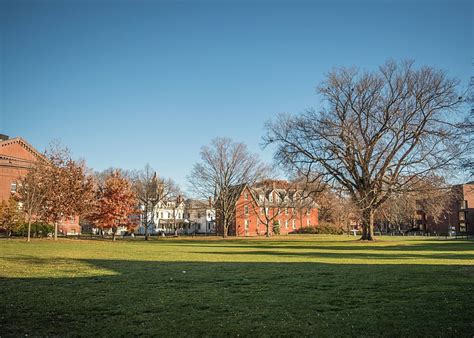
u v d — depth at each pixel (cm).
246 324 868
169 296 1129
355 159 4416
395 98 4203
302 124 4388
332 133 4238
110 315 939
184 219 10781
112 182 5338
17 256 2250
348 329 835
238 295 1144
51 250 2767
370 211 4575
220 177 6975
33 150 6444
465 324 857
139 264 1928
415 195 4234
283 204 7319
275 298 1104
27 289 1223
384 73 4269
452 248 3434
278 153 4453
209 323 875
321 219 9344
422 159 4038
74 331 826
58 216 4362
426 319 896
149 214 9912
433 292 1161
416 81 4106
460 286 1251
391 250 3200
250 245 4159
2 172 5959
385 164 4253
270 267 1802
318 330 829
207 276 1498
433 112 4022
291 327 848
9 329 834
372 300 1073
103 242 4397
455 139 3825
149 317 920
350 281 1368
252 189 8525
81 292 1180
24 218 4872
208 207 8125
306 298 1102
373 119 4328
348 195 4600
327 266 1842
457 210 8800
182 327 848
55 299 1086
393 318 905
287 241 5250
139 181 7306
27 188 4203
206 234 9519
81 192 4550
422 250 3170
